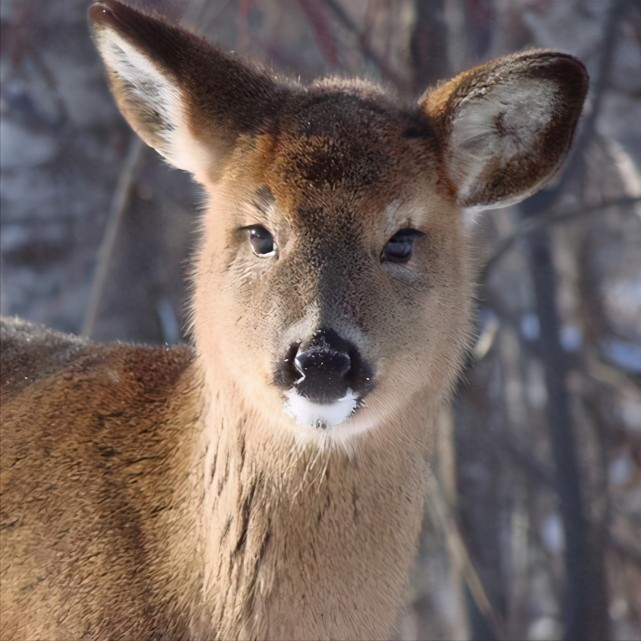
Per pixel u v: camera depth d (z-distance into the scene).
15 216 18.42
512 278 18.25
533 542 18.06
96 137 18.78
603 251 18.91
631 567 17.02
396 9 16.09
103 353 11.15
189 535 9.91
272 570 9.69
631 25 16.67
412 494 10.09
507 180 10.35
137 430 10.34
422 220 9.81
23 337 11.54
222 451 9.82
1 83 18.84
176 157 10.54
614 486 18.27
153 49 10.04
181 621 9.88
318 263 9.33
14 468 10.46
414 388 9.79
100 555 10.05
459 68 15.57
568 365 16.17
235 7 17.64
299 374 9.08
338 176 9.52
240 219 9.77
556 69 10.02
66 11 18.92
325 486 9.70
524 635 17.61
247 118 10.00
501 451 16.94
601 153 17.42
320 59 17.59
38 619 10.11
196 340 10.30
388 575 10.00
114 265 17.44
